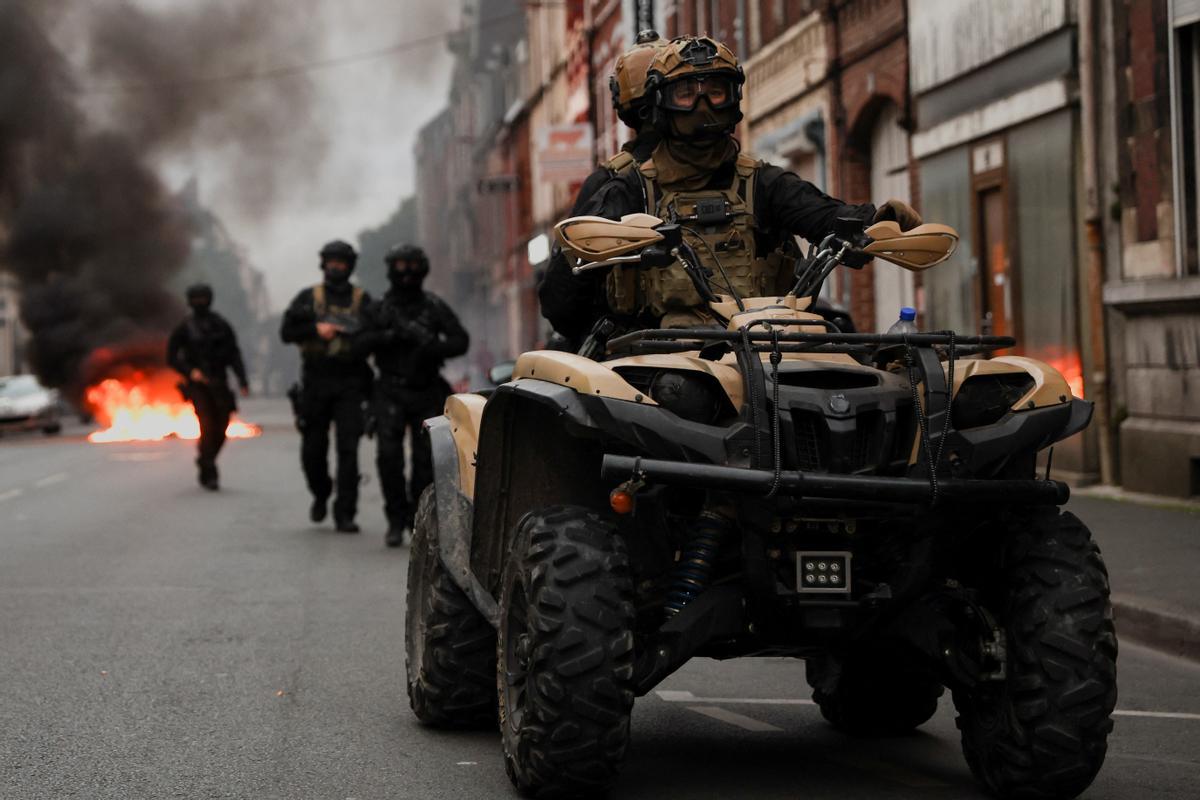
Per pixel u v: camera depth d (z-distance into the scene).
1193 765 5.64
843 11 22.97
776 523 4.77
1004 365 5.08
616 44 42.03
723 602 4.96
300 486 19.88
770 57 27.17
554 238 5.27
